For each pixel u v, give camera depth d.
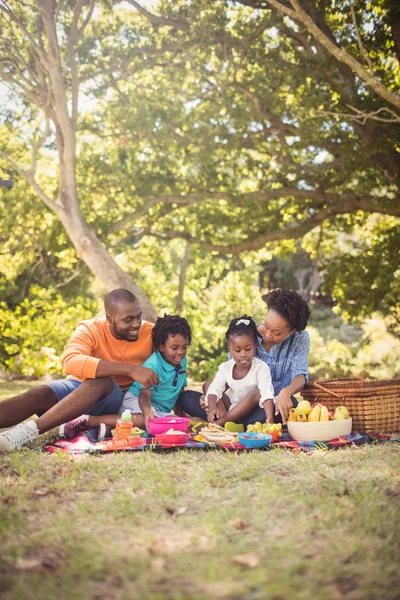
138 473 3.48
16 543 2.34
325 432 4.48
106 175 12.86
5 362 14.01
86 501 2.92
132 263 15.52
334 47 7.87
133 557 2.19
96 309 15.23
